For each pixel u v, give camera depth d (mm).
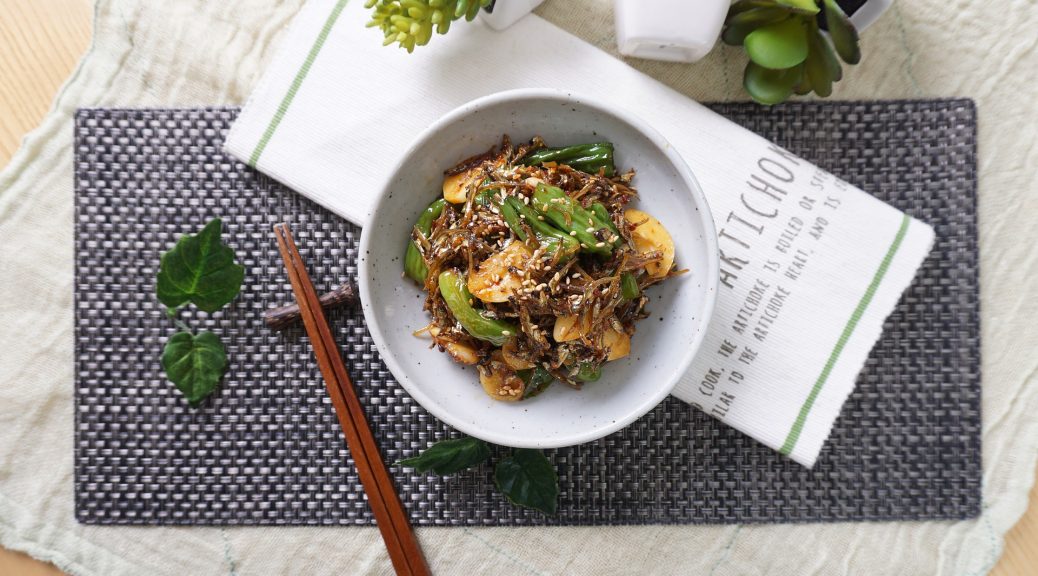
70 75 602
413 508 598
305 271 580
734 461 598
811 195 587
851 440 599
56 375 604
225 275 581
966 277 597
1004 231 603
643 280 544
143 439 599
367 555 601
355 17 586
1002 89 601
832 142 597
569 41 585
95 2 598
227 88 601
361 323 595
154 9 600
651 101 585
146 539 600
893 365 599
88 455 599
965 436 598
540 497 585
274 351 598
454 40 585
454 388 549
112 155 597
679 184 535
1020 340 602
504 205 537
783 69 571
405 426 597
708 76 597
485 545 600
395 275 551
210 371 590
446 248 540
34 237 603
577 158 548
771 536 600
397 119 585
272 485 598
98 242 598
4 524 598
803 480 598
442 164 550
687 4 554
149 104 601
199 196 597
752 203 586
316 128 586
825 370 585
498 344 539
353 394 580
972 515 597
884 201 597
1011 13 599
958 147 597
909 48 601
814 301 586
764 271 586
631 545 602
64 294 605
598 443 599
